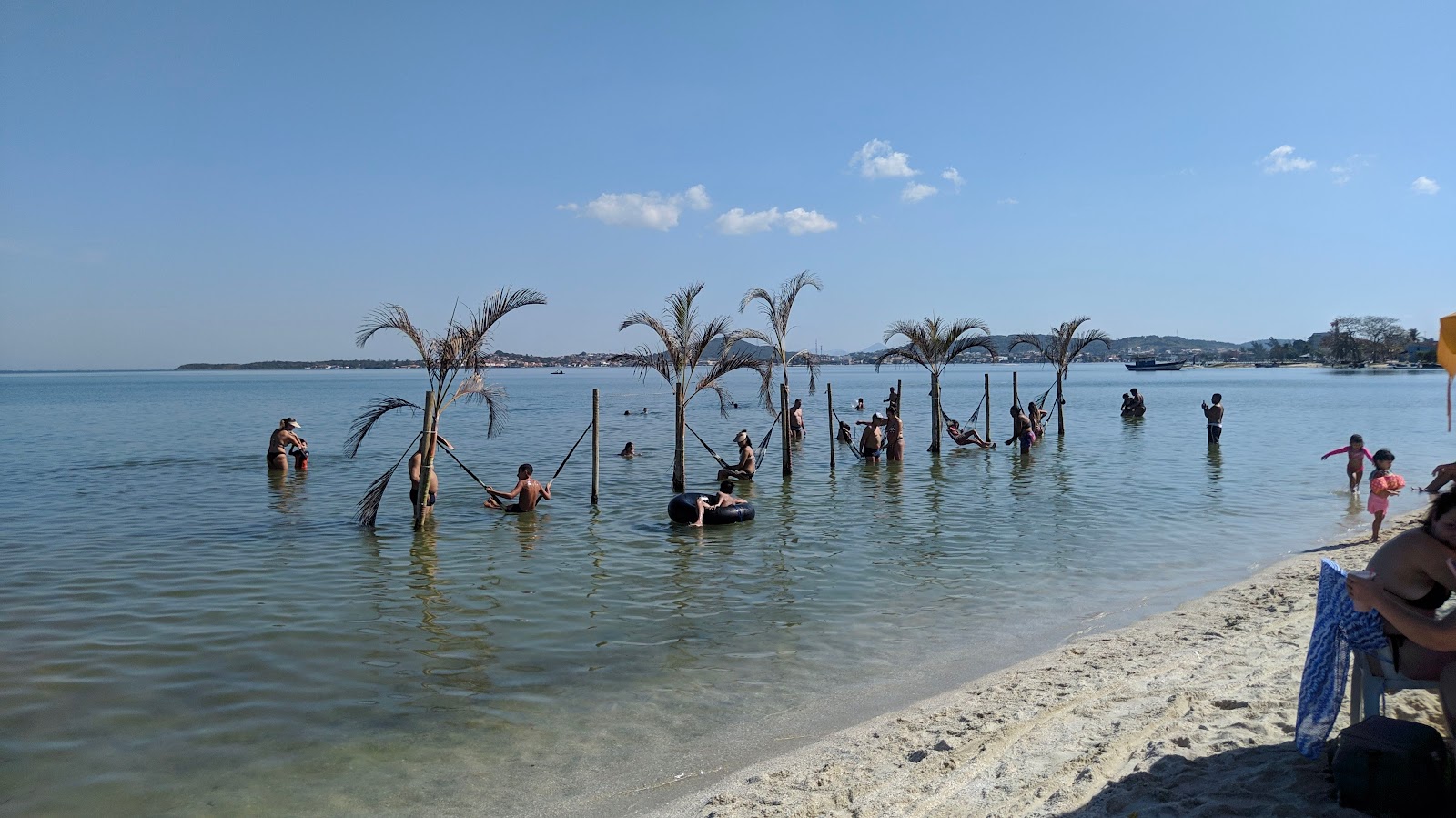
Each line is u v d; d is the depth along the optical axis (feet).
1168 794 15.62
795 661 26.96
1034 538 46.21
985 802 16.56
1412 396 217.36
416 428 140.67
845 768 18.80
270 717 22.80
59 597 34.81
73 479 73.67
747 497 62.39
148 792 18.66
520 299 50.62
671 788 18.63
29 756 20.39
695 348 64.28
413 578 38.17
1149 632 28.45
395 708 23.40
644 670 26.35
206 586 36.70
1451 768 13.84
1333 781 15.14
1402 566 14.05
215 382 581.53
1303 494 60.29
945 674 25.63
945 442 103.04
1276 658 23.89
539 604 33.78
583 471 78.33
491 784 18.98
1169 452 89.66
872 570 39.29
